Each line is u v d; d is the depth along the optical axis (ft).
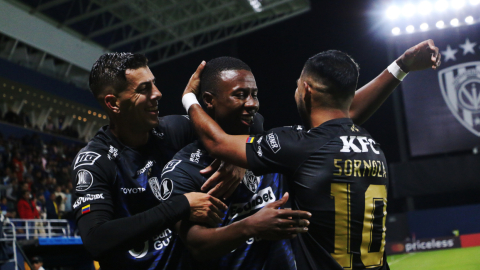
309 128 5.70
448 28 42.47
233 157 5.28
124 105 5.82
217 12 55.31
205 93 5.90
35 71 49.93
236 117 5.77
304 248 5.18
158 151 6.43
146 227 5.05
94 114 59.57
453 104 41.88
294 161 5.10
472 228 40.11
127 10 52.42
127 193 6.04
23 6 46.14
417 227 41.63
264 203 6.26
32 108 53.93
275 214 4.70
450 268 30.04
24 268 24.03
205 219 5.27
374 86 6.63
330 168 5.02
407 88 43.27
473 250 37.37
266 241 6.14
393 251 41.57
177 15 55.36
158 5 51.72
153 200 6.21
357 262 5.03
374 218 5.16
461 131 41.50
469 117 41.32
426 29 43.42
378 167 5.31
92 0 48.85
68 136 55.06
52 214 32.86
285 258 6.16
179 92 63.46
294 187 5.25
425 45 6.34
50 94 51.85
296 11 58.03
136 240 5.07
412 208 43.65
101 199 5.59
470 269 28.60
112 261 6.00
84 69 54.65
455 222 40.68
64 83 53.78
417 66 6.51
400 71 6.55
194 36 63.00
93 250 5.11
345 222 4.99
